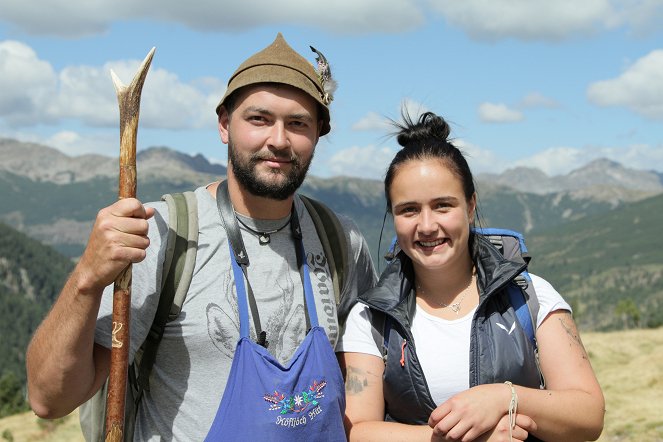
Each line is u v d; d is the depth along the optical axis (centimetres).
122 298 332
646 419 2356
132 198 325
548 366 374
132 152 329
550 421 354
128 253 316
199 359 370
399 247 416
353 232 447
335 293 422
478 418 344
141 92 330
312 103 394
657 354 3719
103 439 376
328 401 365
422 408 378
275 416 351
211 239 384
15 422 3853
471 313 387
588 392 364
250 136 382
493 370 366
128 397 386
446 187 375
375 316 400
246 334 371
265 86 382
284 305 389
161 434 369
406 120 403
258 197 389
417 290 402
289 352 385
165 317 366
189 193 402
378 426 372
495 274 377
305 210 431
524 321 376
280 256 400
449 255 378
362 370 394
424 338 385
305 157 393
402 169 382
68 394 338
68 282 327
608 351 4409
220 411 358
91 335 332
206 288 374
